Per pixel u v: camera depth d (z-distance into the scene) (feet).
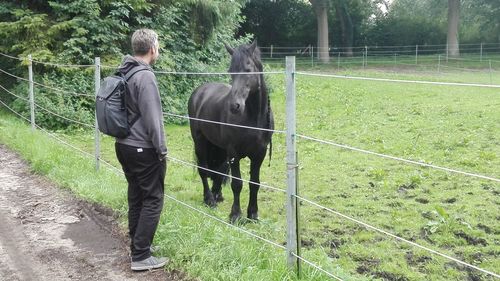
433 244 17.47
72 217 18.49
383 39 137.28
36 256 15.08
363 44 137.90
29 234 16.88
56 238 16.53
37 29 42.63
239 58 17.66
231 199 22.98
